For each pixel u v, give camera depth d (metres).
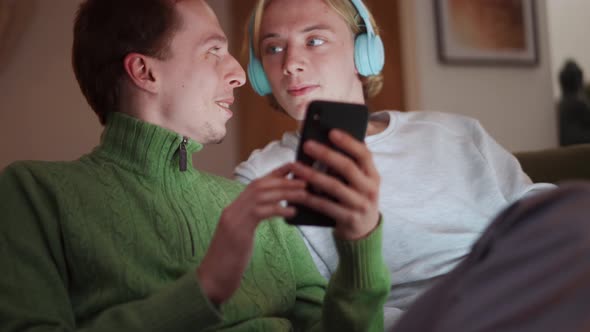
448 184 1.54
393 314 1.32
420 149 1.57
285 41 1.53
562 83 4.93
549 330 0.49
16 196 1.11
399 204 1.49
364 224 0.94
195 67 1.24
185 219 1.21
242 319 1.19
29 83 4.12
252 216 0.87
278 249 1.34
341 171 0.84
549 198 0.55
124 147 1.21
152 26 1.22
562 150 1.84
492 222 0.58
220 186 1.36
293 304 1.31
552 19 7.69
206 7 1.31
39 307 1.02
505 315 0.50
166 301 0.93
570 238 0.50
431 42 4.32
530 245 0.52
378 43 1.60
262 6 1.57
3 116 4.05
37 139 4.14
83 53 1.25
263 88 1.66
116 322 0.95
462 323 0.52
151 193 1.19
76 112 4.26
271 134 4.75
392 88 4.32
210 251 0.91
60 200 1.11
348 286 1.05
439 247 1.46
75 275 1.10
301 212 0.88
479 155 1.58
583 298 0.48
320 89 1.52
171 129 1.25
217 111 1.27
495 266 0.52
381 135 1.57
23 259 1.05
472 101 4.48
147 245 1.14
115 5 1.24
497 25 4.61
